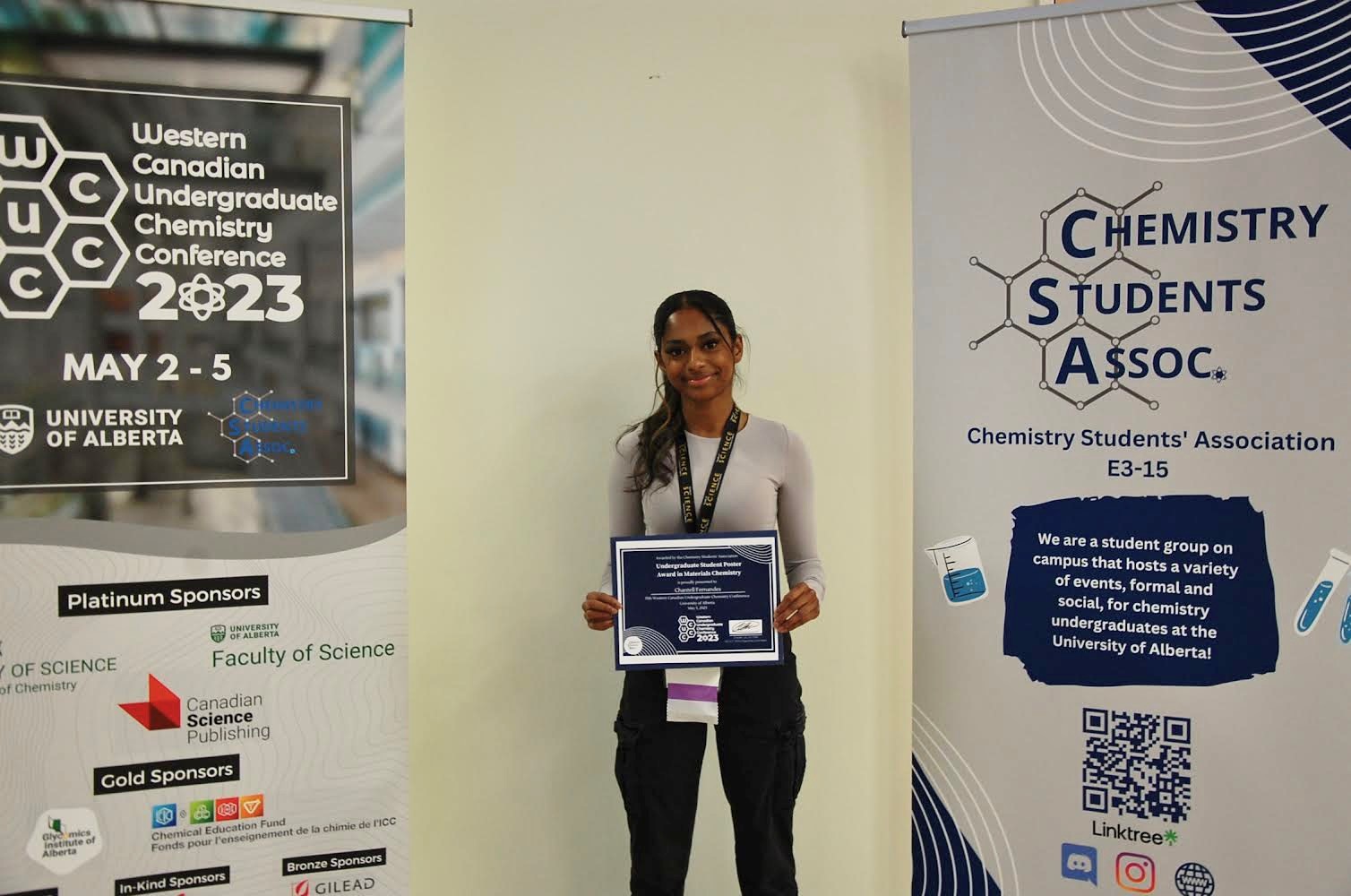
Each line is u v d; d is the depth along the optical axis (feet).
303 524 7.25
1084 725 7.54
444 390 8.56
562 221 8.66
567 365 8.71
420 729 8.68
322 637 7.30
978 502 7.70
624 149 8.71
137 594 7.00
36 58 6.72
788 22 8.85
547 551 8.77
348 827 7.39
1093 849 7.56
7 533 6.80
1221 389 7.19
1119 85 7.30
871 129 8.95
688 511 7.43
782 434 7.59
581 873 8.95
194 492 7.07
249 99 7.04
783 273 8.89
